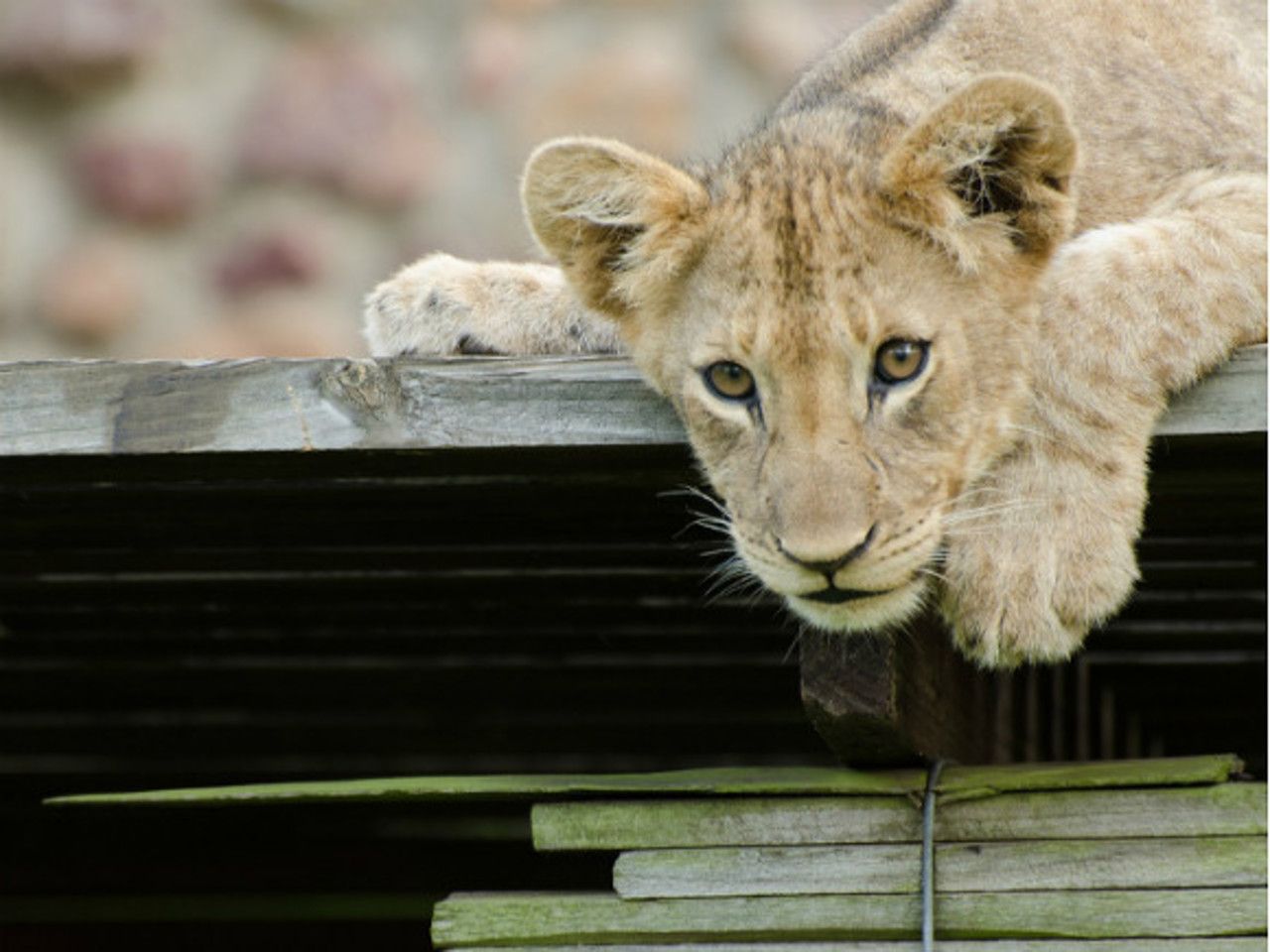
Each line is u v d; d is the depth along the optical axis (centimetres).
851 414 761
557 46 1800
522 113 1791
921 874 739
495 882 1108
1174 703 1137
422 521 877
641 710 1056
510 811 1101
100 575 930
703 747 1115
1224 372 792
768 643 982
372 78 1798
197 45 1800
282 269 1759
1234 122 958
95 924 1101
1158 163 933
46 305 1745
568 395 769
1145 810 735
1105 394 781
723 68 1795
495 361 772
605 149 805
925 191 775
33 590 947
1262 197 854
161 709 1067
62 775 1106
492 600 950
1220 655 1071
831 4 1805
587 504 850
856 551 733
